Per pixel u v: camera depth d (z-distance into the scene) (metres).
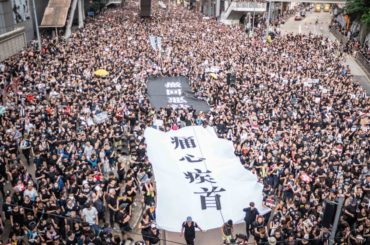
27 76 25.20
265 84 26.45
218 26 54.56
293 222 11.80
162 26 51.44
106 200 12.97
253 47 39.28
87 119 18.62
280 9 79.00
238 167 13.22
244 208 11.86
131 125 19.72
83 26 53.00
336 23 64.94
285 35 52.72
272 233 11.72
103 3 77.81
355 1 47.31
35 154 15.03
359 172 15.36
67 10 48.50
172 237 12.82
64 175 13.41
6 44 33.81
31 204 11.96
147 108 21.44
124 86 24.56
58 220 11.66
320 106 22.78
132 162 15.34
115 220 12.69
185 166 13.11
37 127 17.62
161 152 13.94
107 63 29.56
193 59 32.44
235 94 23.92
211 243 12.65
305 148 16.78
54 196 12.16
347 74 31.69
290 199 13.31
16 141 16.53
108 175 14.78
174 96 24.34
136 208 14.41
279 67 31.11
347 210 12.70
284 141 17.02
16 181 13.52
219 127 18.95
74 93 22.28
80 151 15.48
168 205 11.80
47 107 19.75
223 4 69.50
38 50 33.41
